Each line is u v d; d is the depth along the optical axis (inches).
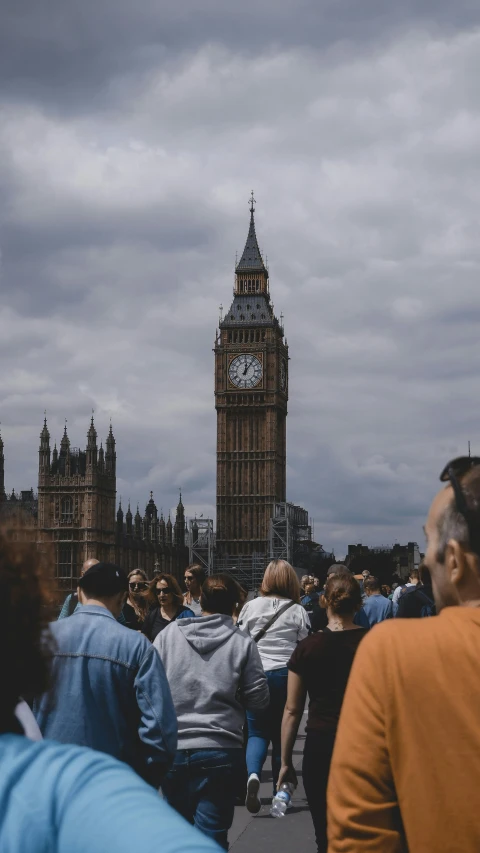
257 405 6550.2
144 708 289.7
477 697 131.4
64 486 5782.5
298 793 622.2
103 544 5885.8
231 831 519.8
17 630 101.8
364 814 133.6
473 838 128.8
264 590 578.2
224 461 6560.0
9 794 87.9
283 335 6835.6
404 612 556.1
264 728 446.0
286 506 6382.9
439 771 130.3
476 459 151.7
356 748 135.1
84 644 292.5
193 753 359.3
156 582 613.0
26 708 128.2
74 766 90.5
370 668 137.1
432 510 155.6
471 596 148.5
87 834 83.2
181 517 7450.8
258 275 6776.6
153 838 81.0
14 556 104.3
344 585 383.6
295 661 372.5
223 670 367.2
